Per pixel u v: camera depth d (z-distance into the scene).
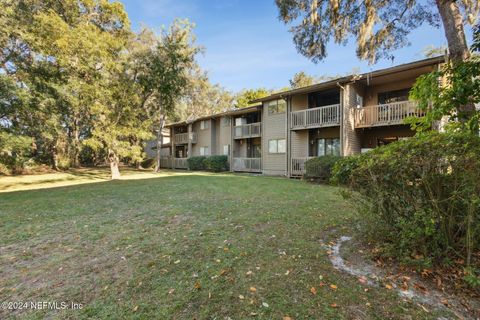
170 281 2.69
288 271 2.86
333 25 8.00
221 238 3.98
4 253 3.52
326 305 2.22
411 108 10.27
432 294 2.36
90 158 29.11
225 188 9.66
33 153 21.27
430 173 2.63
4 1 10.59
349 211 5.54
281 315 2.11
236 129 19.81
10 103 11.32
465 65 3.19
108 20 14.80
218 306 2.25
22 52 11.99
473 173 2.30
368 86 13.12
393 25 7.94
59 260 3.26
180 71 18.44
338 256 3.23
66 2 12.70
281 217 5.14
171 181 12.53
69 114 14.65
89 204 6.81
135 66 16.72
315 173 11.34
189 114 29.97
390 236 3.16
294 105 15.12
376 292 2.40
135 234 4.25
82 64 12.69
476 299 2.26
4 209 6.29
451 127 3.55
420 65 9.60
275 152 16.23
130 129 15.38
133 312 2.18
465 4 6.43
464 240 2.54
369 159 3.20
